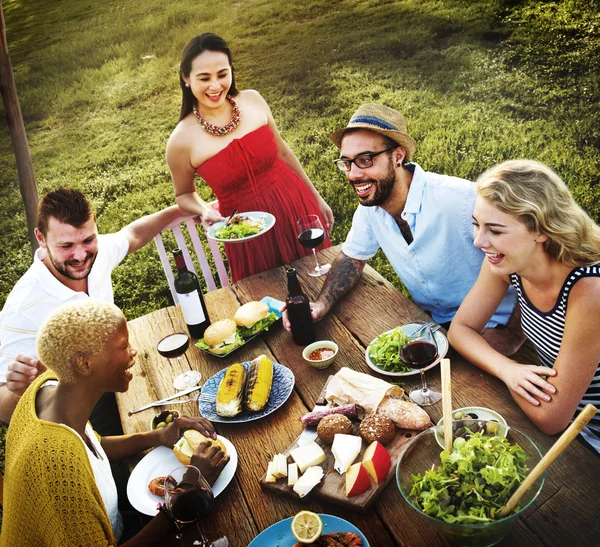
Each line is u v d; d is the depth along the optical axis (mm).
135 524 2033
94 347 1536
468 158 5742
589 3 7191
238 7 8680
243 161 3359
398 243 2486
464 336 1954
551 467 1495
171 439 1848
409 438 1625
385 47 7680
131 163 7293
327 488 1533
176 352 2135
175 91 8062
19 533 1472
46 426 1473
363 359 2068
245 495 1630
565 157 5371
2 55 3723
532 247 1701
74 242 2322
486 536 1242
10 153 7793
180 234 3393
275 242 3523
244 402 1925
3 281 6078
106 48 8461
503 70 6777
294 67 7816
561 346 1687
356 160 2258
